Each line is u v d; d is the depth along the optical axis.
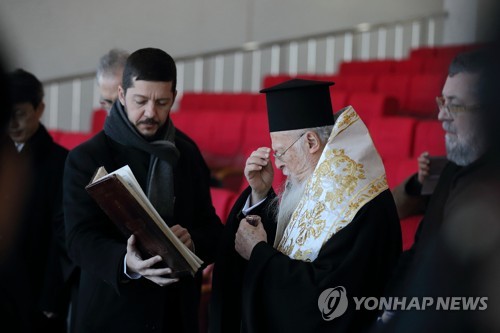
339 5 24.22
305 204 4.59
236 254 4.89
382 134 11.11
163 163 4.93
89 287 5.00
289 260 4.38
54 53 19.77
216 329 4.84
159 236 4.26
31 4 19.31
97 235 4.79
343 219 4.36
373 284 4.32
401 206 6.23
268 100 4.78
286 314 4.30
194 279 5.20
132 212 4.19
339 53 23.70
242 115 14.39
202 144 14.74
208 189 5.51
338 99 14.47
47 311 6.05
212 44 22.75
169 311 5.08
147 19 21.47
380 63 19.86
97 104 20.23
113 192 4.13
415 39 23.48
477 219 2.20
